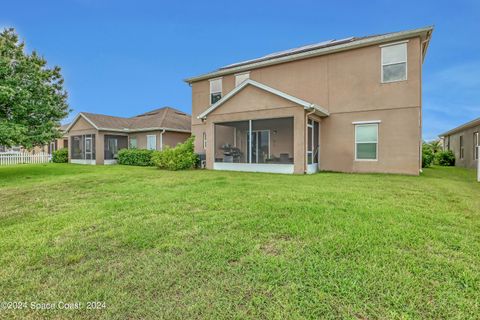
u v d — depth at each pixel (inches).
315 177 383.2
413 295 89.7
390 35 440.1
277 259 114.2
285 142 587.8
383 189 275.1
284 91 557.6
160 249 129.3
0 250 133.5
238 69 612.4
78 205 223.1
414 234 140.3
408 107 439.8
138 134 869.8
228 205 204.7
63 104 589.6
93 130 822.5
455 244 128.9
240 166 508.1
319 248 123.9
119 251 129.3
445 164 804.6
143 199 233.8
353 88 484.1
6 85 438.9
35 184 338.6
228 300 89.7
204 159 605.6
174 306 87.7
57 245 138.7
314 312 82.8
